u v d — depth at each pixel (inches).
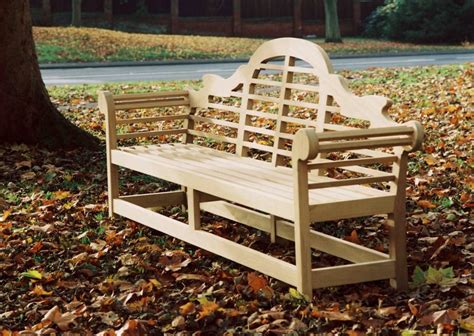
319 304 205.6
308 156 201.9
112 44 1047.0
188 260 232.7
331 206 208.5
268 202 214.7
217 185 230.5
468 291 209.0
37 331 197.3
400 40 1316.4
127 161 267.6
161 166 251.8
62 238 256.8
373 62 929.5
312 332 193.6
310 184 207.0
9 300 216.4
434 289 211.2
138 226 267.6
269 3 1366.9
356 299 208.5
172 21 1311.5
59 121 370.3
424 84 576.7
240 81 265.1
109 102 275.4
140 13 1307.8
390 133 210.7
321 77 237.1
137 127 427.8
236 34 1342.3
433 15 1280.8
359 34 1416.1
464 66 698.8
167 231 251.1
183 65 927.7
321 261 233.9
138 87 640.4
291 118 245.4
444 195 282.7
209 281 221.5
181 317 199.2
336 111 232.4
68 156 355.3
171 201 280.5
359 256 222.8
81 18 1266.0
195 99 284.4
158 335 195.2
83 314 204.4
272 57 253.8
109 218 276.1
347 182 210.5
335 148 204.5
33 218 275.3
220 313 201.0
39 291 217.0
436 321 191.9
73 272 231.0
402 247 215.3
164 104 283.9
